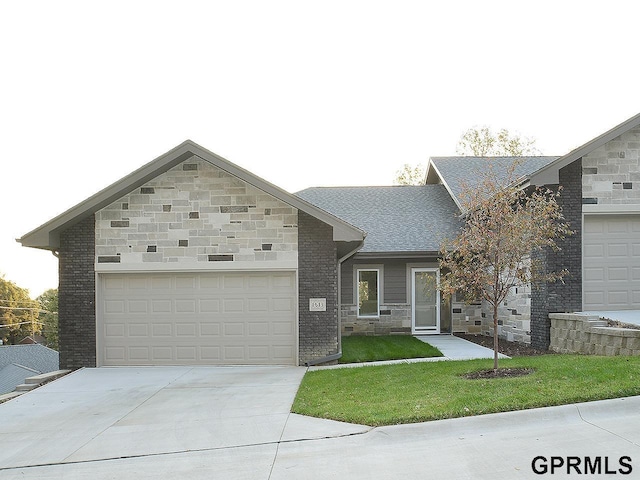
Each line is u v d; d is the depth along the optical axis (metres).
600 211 14.21
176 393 10.88
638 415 7.38
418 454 6.56
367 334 19.30
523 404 7.68
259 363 13.91
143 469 6.70
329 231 13.84
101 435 8.23
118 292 14.11
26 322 77.06
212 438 7.77
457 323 19.30
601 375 8.77
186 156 13.78
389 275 19.45
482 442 6.78
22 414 9.73
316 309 13.77
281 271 13.91
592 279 14.34
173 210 13.96
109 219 13.97
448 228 19.64
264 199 13.91
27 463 7.16
